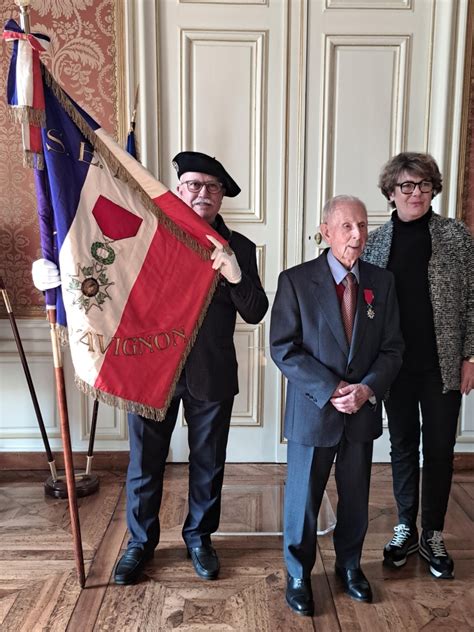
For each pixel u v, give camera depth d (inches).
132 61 115.5
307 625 76.0
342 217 74.3
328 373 75.0
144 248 79.5
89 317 76.8
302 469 78.3
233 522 102.8
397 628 75.5
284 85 118.6
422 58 119.0
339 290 78.3
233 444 127.0
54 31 114.9
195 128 119.8
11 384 122.3
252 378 125.0
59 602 80.3
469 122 119.6
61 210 75.4
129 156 79.7
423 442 89.0
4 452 123.6
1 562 89.7
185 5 116.1
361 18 117.6
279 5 116.6
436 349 85.4
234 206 122.4
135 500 85.7
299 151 120.3
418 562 90.9
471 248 86.7
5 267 119.6
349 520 81.3
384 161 121.6
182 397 85.2
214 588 83.7
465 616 77.9
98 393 77.6
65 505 108.3
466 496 113.0
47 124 74.8
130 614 77.9
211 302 83.2
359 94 119.8
